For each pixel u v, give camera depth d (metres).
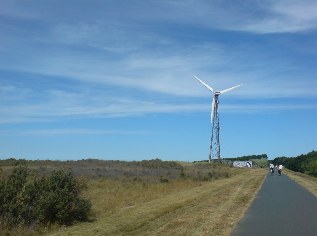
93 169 61.88
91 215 19.59
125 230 15.96
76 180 19.25
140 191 32.03
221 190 34.34
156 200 25.83
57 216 17.39
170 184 39.91
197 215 19.56
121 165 90.44
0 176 17.62
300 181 49.47
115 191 31.28
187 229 15.82
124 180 42.44
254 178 57.00
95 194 28.62
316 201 26.17
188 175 54.84
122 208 22.23
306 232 15.23
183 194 29.98
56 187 18.14
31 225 16.22
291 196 29.64
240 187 38.34
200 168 90.94
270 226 16.61
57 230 16.27
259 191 34.06
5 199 16.36
